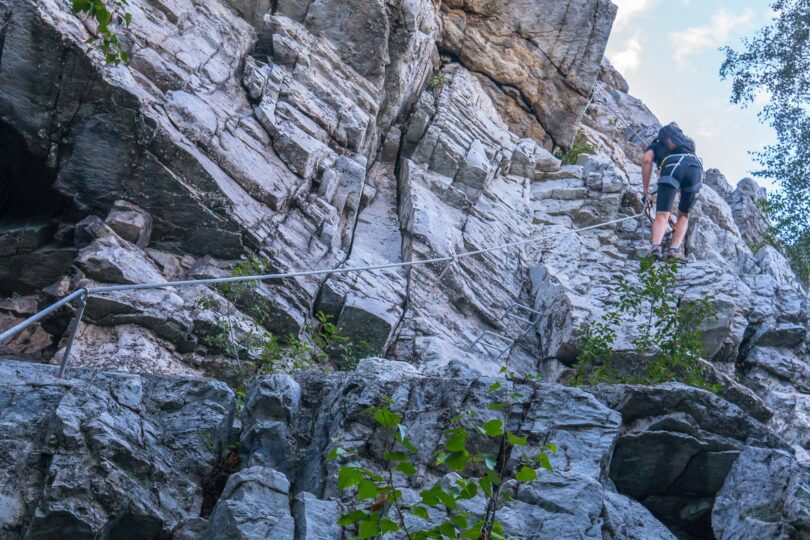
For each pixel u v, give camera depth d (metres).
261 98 14.69
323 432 7.04
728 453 7.05
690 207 12.81
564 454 6.47
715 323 14.52
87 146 11.87
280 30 15.89
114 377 6.81
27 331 11.22
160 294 11.21
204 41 14.55
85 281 11.09
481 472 6.42
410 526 5.70
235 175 13.05
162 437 6.68
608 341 12.74
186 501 6.35
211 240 12.36
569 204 17.88
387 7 16.56
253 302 11.93
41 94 11.67
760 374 15.67
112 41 9.48
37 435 6.03
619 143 22.67
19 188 12.52
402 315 13.33
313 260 13.19
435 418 6.74
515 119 20.02
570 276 15.62
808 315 16.81
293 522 5.66
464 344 13.52
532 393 6.86
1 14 11.60
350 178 15.04
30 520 5.64
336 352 12.41
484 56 19.83
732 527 6.40
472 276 14.75
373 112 16.20
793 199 21.52
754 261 18.72
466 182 16.64
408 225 15.06
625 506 6.17
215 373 11.05
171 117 12.76
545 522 5.84
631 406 7.27
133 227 11.83
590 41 20.05
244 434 6.96
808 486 6.16
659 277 12.70
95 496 5.77
